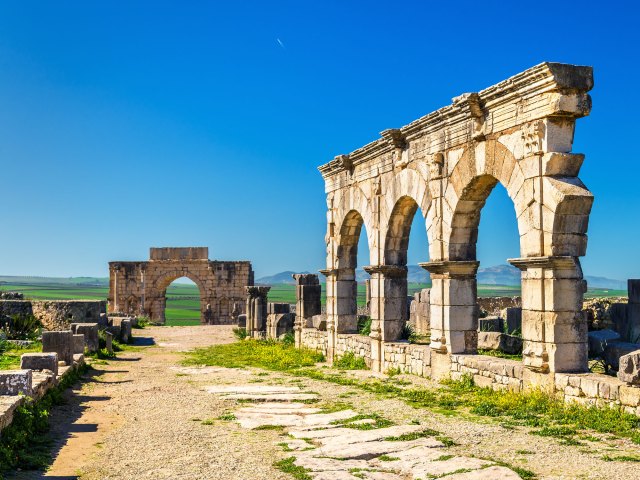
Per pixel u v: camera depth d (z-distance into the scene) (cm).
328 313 2706
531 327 1502
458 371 1809
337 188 2677
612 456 1052
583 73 1447
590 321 2392
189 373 2273
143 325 5334
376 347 2259
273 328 3628
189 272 6250
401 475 993
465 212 1844
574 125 1485
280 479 973
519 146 1550
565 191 1420
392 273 2241
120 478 981
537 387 1484
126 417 1455
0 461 1006
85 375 2152
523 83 1514
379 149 2258
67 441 1219
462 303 1862
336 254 2669
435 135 1923
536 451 1094
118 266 6209
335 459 1083
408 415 1428
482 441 1173
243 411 1529
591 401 1338
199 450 1151
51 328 3212
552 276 1447
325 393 1778
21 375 1313
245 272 6300
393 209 2194
